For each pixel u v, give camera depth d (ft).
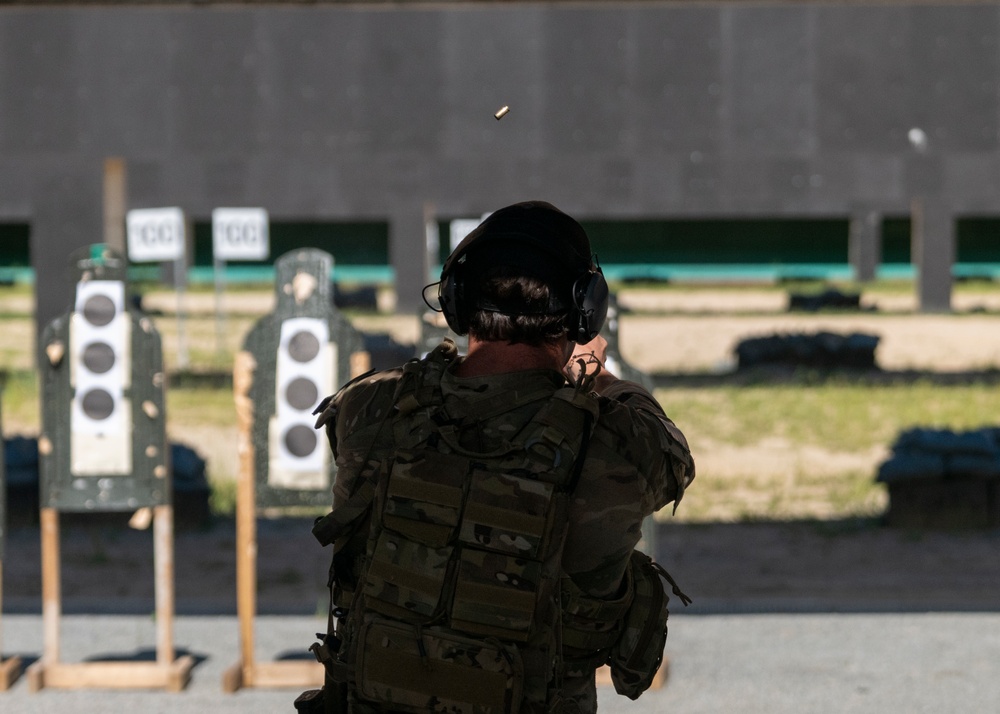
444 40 272.31
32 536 87.25
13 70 243.19
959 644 54.44
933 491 88.12
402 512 16.84
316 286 48.70
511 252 17.81
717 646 54.49
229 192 269.85
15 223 410.52
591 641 17.53
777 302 331.77
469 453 16.98
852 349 193.98
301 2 266.36
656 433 17.78
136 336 48.24
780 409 149.89
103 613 61.21
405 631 16.56
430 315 48.78
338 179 273.95
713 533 87.56
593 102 275.59
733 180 279.08
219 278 213.25
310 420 48.78
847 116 280.92
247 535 48.73
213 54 262.06
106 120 250.78
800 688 48.37
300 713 18.61
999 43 281.54
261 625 58.49
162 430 48.49
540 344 18.04
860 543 83.56
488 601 16.43
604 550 17.06
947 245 292.81
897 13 279.08
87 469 48.34
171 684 48.42
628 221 416.46
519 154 276.00
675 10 274.36
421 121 274.16
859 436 131.13
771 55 277.23
